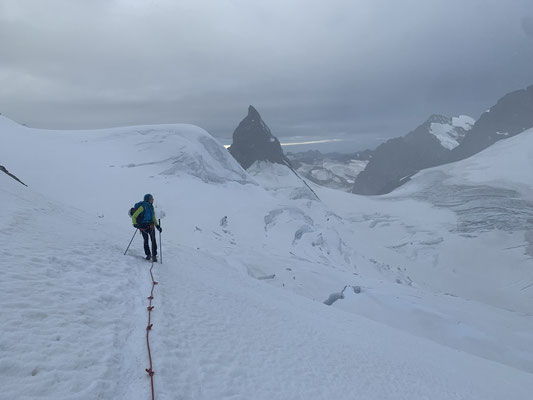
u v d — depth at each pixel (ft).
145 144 303.07
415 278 357.82
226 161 347.56
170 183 246.06
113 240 40.70
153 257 36.01
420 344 50.16
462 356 53.52
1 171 55.06
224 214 225.76
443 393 24.84
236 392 15.05
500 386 36.73
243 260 137.08
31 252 24.40
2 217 30.78
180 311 22.94
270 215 244.01
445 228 511.81
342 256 233.35
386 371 25.77
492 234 467.11
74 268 24.66
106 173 228.22
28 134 281.13
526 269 385.91
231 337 21.36
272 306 35.96
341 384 19.79
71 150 256.11
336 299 119.65
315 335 29.48
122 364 14.34
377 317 103.19
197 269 43.62
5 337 13.14
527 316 186.91
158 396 12.79
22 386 10.98
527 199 542.16
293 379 18.26
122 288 23.80
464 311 147.74
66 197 180.96
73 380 12.08
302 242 218.38
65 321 16.07
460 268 406.62
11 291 17.21
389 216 586.86
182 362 16.01
